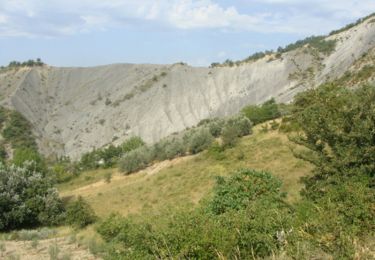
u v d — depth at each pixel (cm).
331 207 766
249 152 3231
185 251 707
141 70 18412
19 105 15738
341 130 955
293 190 1561
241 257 727
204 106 14562
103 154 6475
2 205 2938
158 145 4625
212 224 762
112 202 3288
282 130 3469
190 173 3350
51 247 1478
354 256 600
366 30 12700
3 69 18900
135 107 15338
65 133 14850
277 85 14100
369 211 747
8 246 1741
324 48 13012
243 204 1067
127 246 891
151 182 3556
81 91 17925
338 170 935
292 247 674
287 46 16162
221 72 15962
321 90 1041
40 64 19550
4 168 3291
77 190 4556
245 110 5403
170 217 821
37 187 3191
